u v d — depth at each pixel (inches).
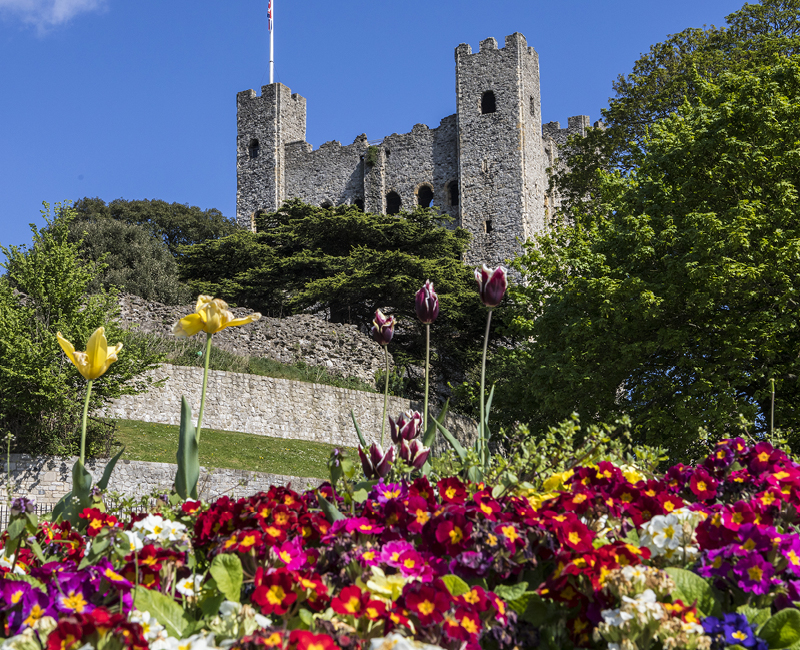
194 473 173.5
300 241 1702.8
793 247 692.7
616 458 177.2
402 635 99.8
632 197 872.9
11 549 139.5
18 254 757.9
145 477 734.5
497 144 2065.7
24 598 108.7
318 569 123.6
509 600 118.4
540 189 2138.3
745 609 114.7
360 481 166.1
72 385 742.5
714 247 719.1
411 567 115.1
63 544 146.1
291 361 1239.5
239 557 120.6
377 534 129.9
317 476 871.1
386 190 2239.2
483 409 199.3
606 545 116.5
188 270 1804.9
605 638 105.5
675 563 130.7
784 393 750.5
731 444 173.5
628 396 847.7
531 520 125.8
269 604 106.1
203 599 122.1
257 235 1777.8
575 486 140.6
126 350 765.3
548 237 1005.8
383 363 1360.7
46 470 706.8
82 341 736.3
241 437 968.9
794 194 742.5
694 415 704.4
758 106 791.1
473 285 1615.4
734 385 713.6
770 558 119.7
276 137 2349.9
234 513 137.6
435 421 186.4
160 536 134.0
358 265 1544.0
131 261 1856.5
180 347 1078.4
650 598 105.8
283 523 131.1
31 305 774.5
